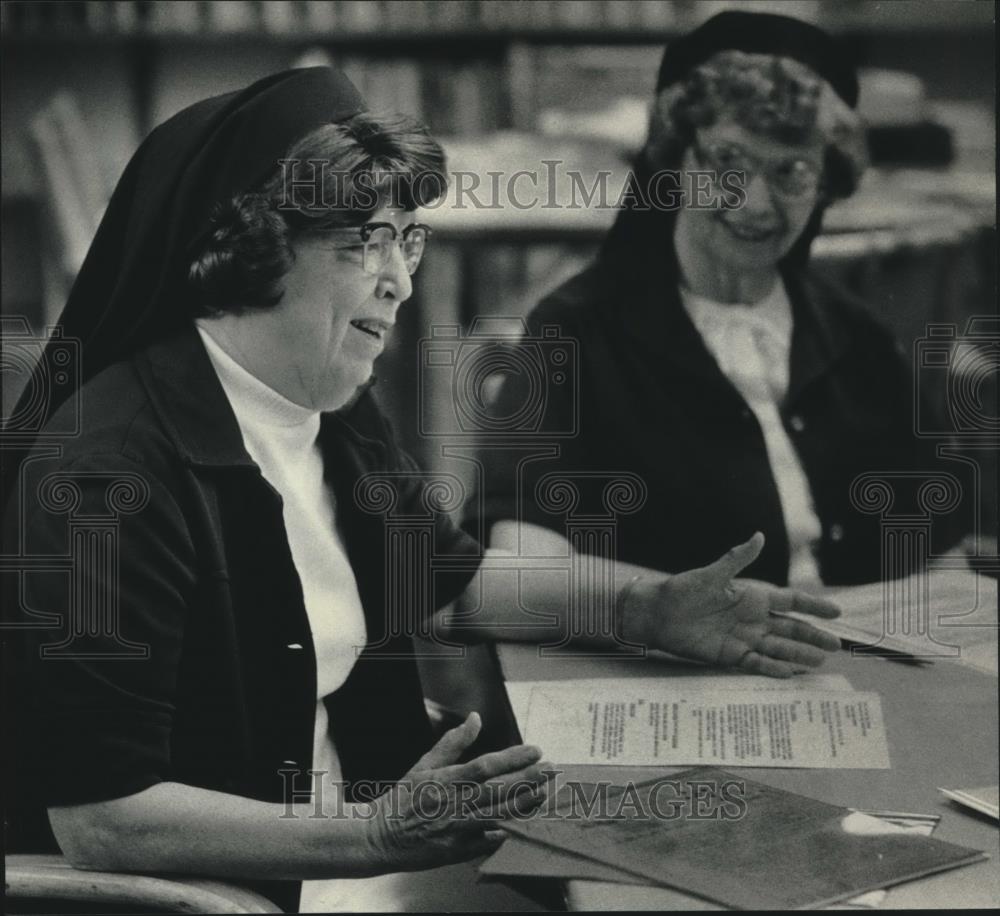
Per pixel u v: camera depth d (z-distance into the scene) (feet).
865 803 4.85
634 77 9.62
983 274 7.63
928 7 8.46
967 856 4.46
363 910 5.27
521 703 5.66
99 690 4.81
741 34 7.42
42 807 4.98
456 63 9.87
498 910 5.23
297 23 10.06
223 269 5.39
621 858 4.49
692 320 7.34
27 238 10.11
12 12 9.92
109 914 4.71
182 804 4.79
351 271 5.55
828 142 7.48
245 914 4.44
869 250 7.55
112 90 10.19
